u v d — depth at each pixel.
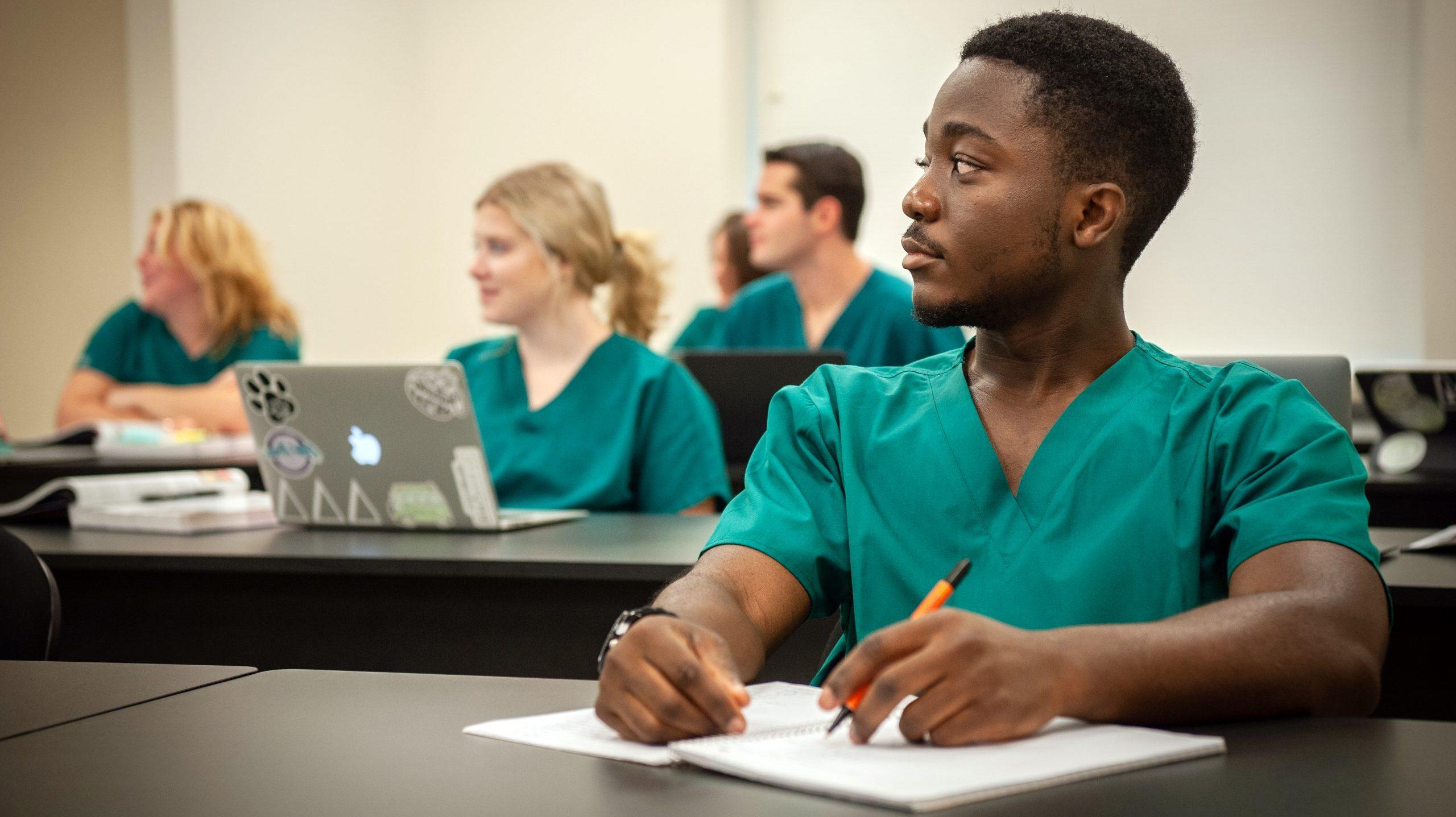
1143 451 0.99
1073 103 0.96
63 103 4.46
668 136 4.78
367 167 4.94
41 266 4.51
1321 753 0.71
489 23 5.04
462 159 5.11
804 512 1.05
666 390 2.24
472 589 1.58
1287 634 0.79
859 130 4.63
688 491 2.21
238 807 0.64
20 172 4.52
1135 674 0.74
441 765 0.71
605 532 1.78
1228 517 0.95
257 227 4.48
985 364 1.06
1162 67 1.01
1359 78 3.90
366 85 4.92
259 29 4.48
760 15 4.75
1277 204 4.00
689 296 4.77
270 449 1.86
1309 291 3.98
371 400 1.77
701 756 0.70
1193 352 4.11
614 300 2.43
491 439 2.23
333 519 1.87
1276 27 3.97
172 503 1.95
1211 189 4.05
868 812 0.62
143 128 4.25
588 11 4.88
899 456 1.05
